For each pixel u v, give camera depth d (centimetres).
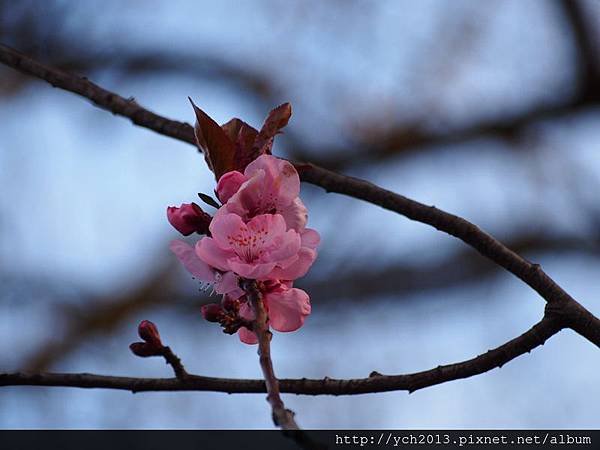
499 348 76
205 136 73
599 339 76
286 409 67
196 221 72
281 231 70
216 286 71
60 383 75
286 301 71
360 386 75
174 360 75
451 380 75
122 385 75
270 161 72
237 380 75
